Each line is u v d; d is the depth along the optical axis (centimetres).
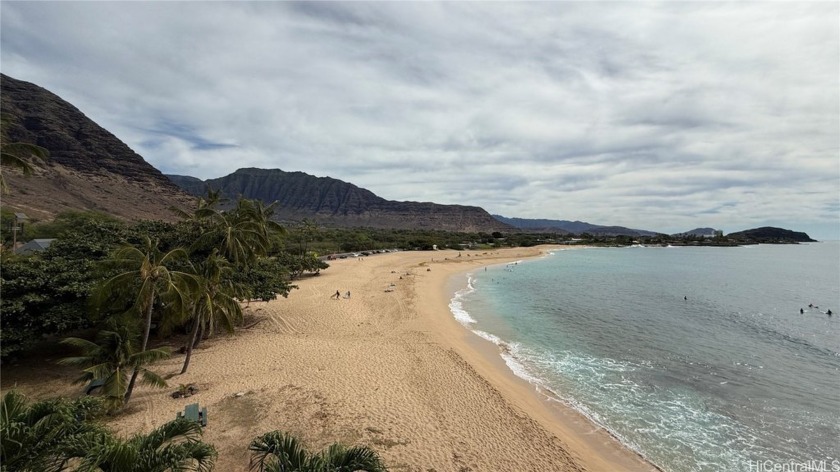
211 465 993
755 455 1600
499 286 5994
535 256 12219
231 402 1814
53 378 2086
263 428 1594
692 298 5094
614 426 1811
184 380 2064
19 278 1986
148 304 1959
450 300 4753
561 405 2006
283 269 3772
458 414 1783
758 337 3284
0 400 955
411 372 2220
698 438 1720
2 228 5544
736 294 5459
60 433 870
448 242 14400
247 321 3203
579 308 4359
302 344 2666
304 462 880
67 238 2647
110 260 2048
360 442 1512
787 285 6372
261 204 4766
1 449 800
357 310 3700
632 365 2578
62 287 2058
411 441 1541
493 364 2536
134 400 1828
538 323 3659
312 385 2002
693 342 3111
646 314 4081
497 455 1498
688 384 2283
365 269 6931
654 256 13150
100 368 1630
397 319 3459
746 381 2333
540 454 1527
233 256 2981
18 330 1934
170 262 2520
